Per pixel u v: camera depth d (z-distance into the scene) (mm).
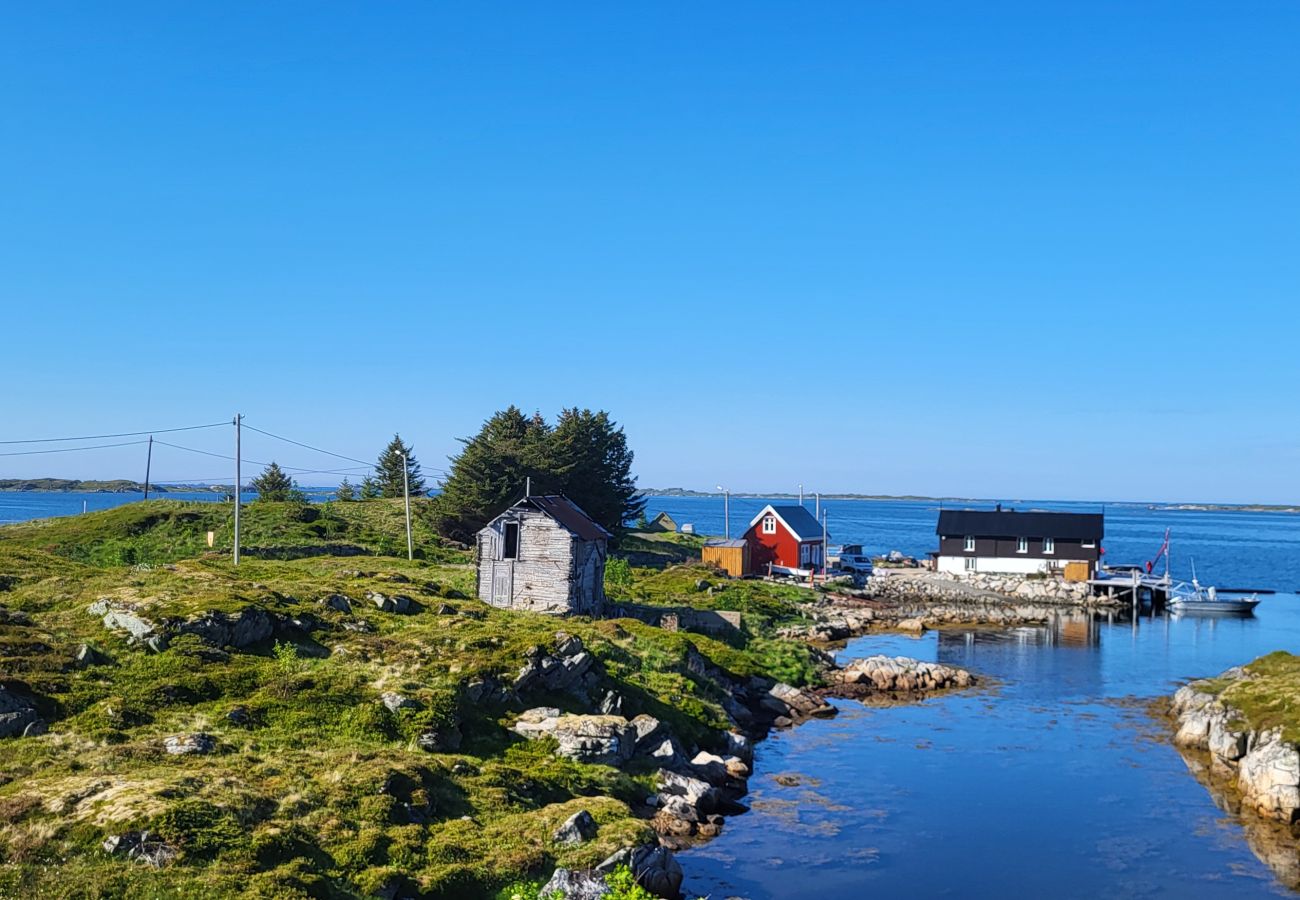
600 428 110188
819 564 117875
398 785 28703
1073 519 117875
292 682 34562
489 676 38500
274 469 140750
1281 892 30891
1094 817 37281
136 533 90500
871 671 61625
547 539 63438
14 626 36031
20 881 20484
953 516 121562
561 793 32438
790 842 34062
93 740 28656
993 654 74188
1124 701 57312
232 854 22812
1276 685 46219
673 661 50812
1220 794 40094
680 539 134875
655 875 28219
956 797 39375
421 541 98000
